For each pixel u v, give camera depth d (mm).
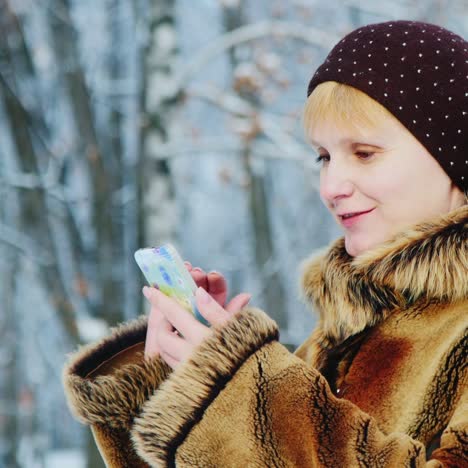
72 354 3908
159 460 2902
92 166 16703
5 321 25031
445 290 3039
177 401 2904
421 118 3160
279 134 16625
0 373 24984
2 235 16109
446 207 3232
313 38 15992
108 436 3660
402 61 3213
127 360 3865
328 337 3418
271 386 2863
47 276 15773
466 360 2924
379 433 2775
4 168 17000
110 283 15797
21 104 16688
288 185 31578
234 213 35969
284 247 28938
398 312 3184
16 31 17312
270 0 22719
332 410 2818
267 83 16422
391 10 17812
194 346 3004
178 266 3299
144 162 14125
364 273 3186
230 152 18500
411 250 3086
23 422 26047
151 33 14641
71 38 17172
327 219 31312
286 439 2801
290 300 23453
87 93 17047
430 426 2947
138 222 14133
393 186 3160
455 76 3234
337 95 3238
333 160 3277
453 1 16859
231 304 3488
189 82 15648
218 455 2828
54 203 18422
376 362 3133
